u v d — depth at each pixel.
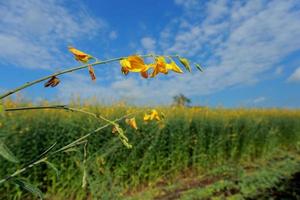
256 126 10.02
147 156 6.23
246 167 8.34
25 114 4.94
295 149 12.62
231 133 9.17
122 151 5.62
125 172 5.71
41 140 4.78
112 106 6.64
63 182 4.74
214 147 8.17
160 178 6.49
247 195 5.06
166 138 7.00
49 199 4.64
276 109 15.08
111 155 5.01
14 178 1.13
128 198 4.75
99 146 5.01
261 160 9.47
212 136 8.29
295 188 5.38
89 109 5.97
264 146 10.22
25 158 4.48
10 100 5.12
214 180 6.64
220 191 5.54
